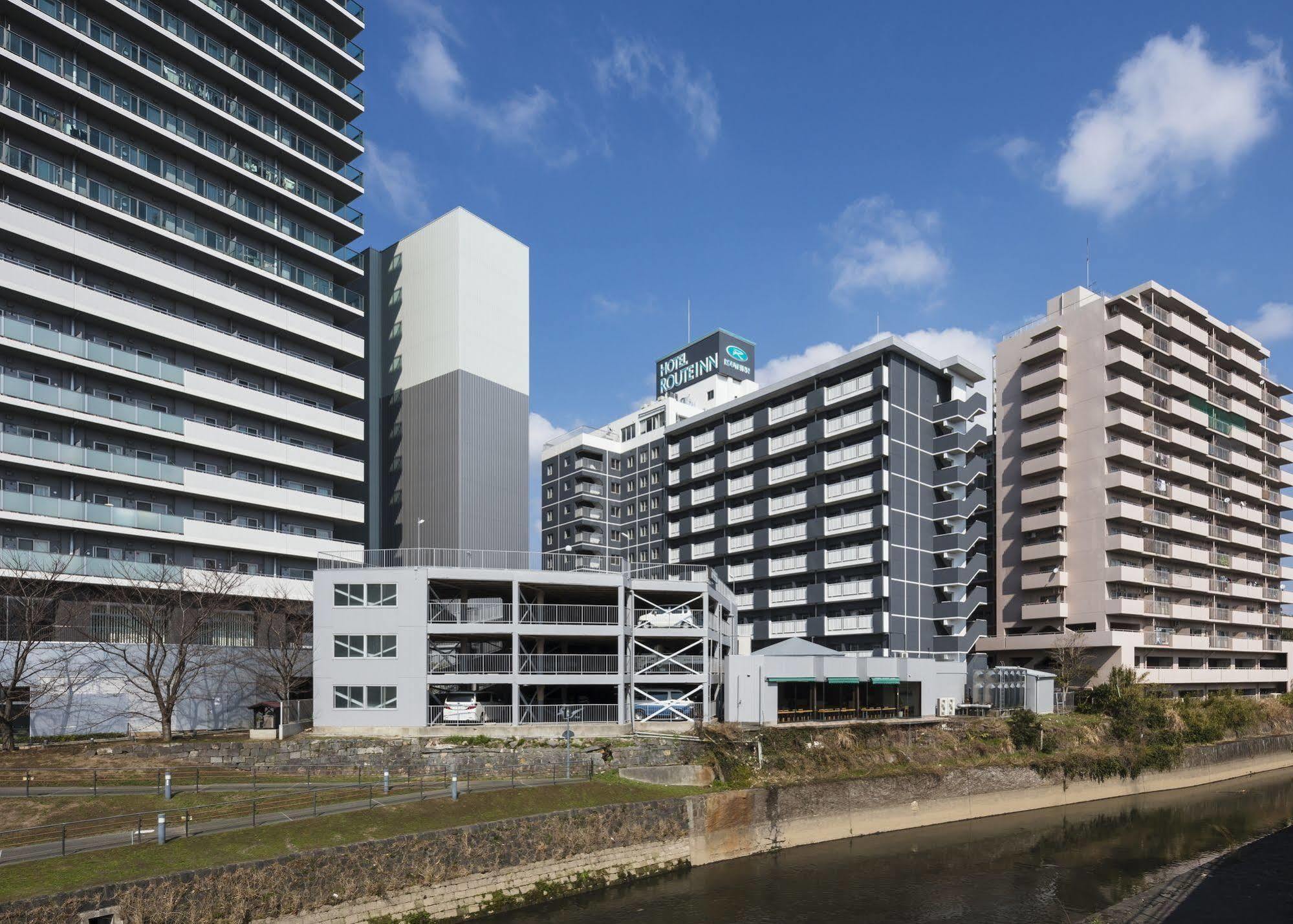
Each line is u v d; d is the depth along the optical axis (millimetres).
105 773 36594
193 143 57781
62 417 49688
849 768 47781
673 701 50438
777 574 79562
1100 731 61156
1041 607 77188
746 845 41031
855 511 73875
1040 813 52406
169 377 54625
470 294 75875
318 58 68938
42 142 50688
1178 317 83438
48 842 26984
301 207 64875
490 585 49188
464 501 72188
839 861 40531
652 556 98375
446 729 43719
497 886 31750
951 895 36188
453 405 73750
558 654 49344
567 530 104375
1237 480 91500
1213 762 66250
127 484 52531
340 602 45656
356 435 66000
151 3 56844
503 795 35656
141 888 23891
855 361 75625
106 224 53688
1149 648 77125
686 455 93688
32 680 43188
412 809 32406
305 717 46375
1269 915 34156
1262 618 92938
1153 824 50125
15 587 44250
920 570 73562
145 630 48344
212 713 49281
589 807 35844
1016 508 82625
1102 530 75500
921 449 75812
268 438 61188
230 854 26766
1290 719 80625
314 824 29812
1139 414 79562
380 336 81625
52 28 50750
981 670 66250
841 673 57250
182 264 58125
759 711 53188
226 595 51906
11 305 49188
